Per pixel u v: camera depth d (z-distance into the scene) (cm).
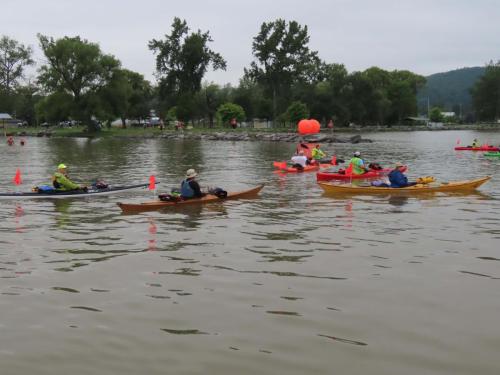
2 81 11444
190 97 10006
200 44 9694
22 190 2147
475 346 650
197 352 639
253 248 1110
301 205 1647
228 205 1644
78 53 8250
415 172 2700
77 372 594
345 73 10994
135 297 822
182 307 779
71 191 1819
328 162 3020
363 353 633
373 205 1641
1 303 799
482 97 13750
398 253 1062
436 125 13738
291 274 927
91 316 749
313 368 598
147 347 653
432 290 841
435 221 1386
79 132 8994
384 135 8644
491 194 1845
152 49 9919
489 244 1132
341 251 1080
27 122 12925
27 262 1019
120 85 8662
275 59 10144
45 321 733
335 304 785
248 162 3431
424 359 618
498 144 5759
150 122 12394
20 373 593
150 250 1102
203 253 1073
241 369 597
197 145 5884
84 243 1169
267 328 704
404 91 12638
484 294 823
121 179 2492
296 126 10006
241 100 11406
